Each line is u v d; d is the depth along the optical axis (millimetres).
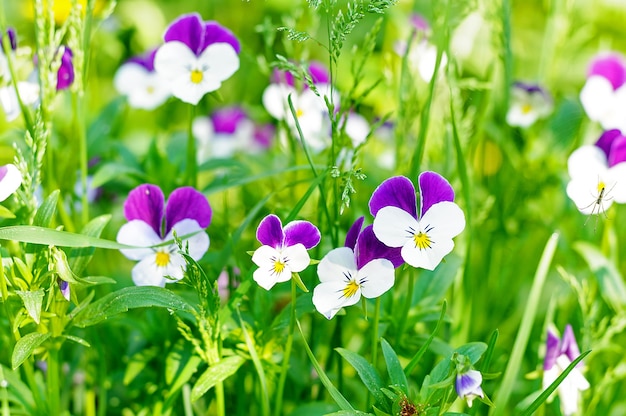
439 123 621
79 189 617
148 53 712
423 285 544
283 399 552
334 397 473
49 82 523
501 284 633
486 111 610
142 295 484
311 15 591
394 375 476
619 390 579
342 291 474
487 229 643
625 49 882
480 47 705
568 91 810
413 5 832
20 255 511
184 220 507
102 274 604
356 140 634
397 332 524
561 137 653
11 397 508
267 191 654
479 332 619
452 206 471
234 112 816
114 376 561
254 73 874
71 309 525
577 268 639
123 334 594
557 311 622
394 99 617
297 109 623
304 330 589
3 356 580
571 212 630
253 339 512
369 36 526
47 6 530
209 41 528
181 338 532
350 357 479
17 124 666
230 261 543
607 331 552
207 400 554
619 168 531
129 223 506
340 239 551
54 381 510
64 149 605
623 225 652
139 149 754
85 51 537
